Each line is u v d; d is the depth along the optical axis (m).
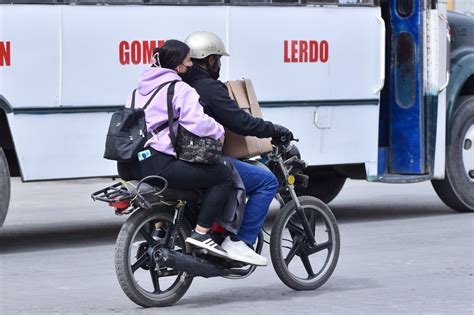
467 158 33.81
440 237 28.56
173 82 18.95
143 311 19.28
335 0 30.84
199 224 19.12
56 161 26.83
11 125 26.25
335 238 21.45
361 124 31.56
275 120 29.97
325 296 20.66
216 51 19.70
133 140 18.78
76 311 19.41
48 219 34.50
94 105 27.19
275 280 22.52
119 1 27.39
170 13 28.11
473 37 34.19
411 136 32.81
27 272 23.84
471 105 33.75
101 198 18.69
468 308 19.50
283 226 20.64
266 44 29.64
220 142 18.91
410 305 19.75
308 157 30.62
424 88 32.56
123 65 27.52
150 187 18.72
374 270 23.55
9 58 26.08
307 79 30.44
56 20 26.61
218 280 22.50
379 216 33.56
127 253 18.89
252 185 19.64
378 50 31.67
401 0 32.69
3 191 26.41
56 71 26.67
